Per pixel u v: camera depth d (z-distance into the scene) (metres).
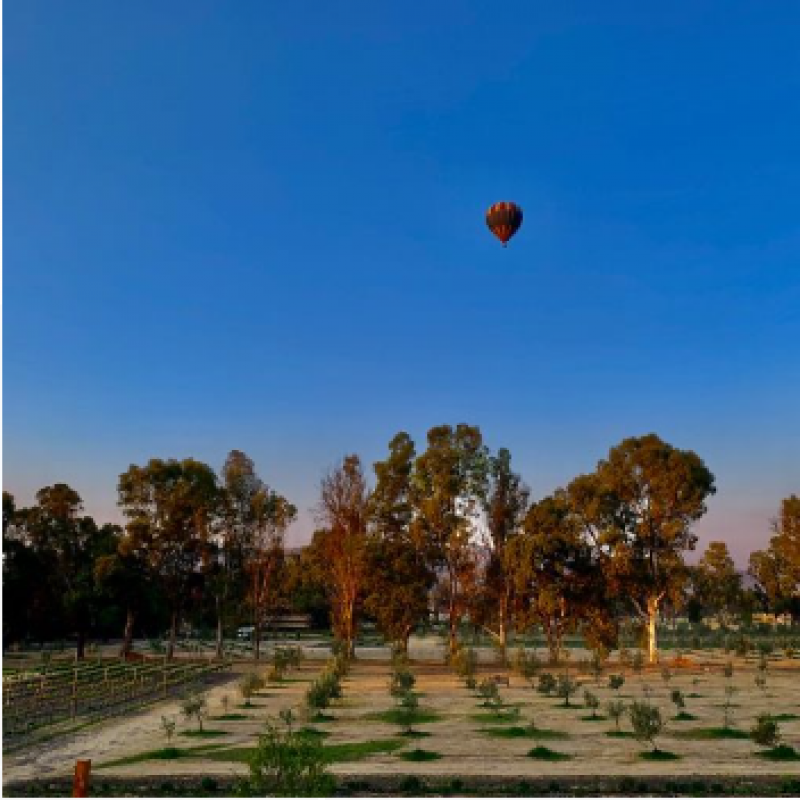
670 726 29.03
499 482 68.88
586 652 83.06
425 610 63.88
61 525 71.62
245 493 73.88
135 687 42.75
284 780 12.98
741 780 19.38
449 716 32.16
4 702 34.47
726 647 79.69
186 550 70.75
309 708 31.58
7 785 18.81
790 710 34.28
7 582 66.19
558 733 27.31
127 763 21.92
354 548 65.75
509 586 65.88
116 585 66.31
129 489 70.44
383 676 54.31
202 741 25.91
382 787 18.52
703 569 115.81
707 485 66.69
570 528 63.94
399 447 69.62
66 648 84.44
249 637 103.50
